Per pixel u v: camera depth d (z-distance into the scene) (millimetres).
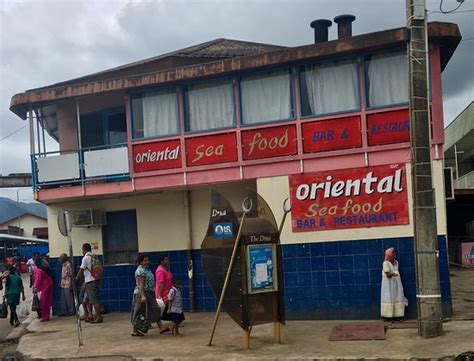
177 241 13773
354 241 11375
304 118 11703
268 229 9602
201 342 9953
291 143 11797
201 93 12641
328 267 11516
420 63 9398
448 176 11117
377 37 10984
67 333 11836
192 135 12500
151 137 12836
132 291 14180
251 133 12062
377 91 11398
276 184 11859
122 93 13383
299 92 11820
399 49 11273
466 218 27000
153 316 10734
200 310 13445
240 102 12250
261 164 11961
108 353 9609
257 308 9383
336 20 13578
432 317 9234
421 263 9312
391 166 11148
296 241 11719
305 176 11672
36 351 10234
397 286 10750
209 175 12344
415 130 9383
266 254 9523
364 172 11312
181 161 12570
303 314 11633
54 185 14273
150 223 14039
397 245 11102
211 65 12164
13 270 15031
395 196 11125
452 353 8203
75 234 14766
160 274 10766
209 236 9773
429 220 9305
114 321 12930
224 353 9047
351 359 8281
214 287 9711
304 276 11648
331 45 11336
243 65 11922
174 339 10352
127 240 14445
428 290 9273
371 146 11273
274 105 12078
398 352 8445
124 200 14344
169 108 12883
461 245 23969
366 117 11336
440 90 10906
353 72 11578
